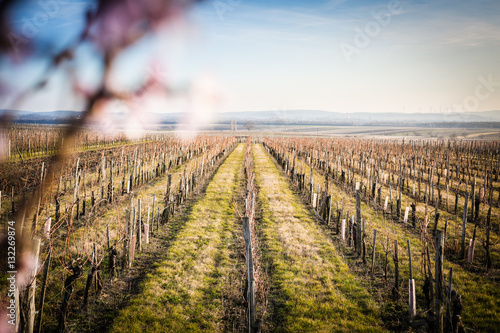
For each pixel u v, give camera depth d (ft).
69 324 21.84
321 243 38.93
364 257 33.24
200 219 46.57
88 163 75.61
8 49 1.78
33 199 2.66
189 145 129.90
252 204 41.93
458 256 34.78
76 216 41.14
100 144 129.08
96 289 25.39
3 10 1.74
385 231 42.04
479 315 23.93
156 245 36.73
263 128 543.80
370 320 23.61
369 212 51.39
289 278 29.84
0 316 3.52
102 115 2.03
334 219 48.08
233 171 95.50
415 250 36.40
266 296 25.62
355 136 352.69
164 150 102.78
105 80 1.98
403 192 66.95
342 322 23.27
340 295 26.96
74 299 23.98
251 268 20.77
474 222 46.62
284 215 50.19
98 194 53.83
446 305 21.13
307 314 24.39
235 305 25.62
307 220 47.98
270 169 100.22
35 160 68.59
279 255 34.88
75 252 29.45
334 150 124.77
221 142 146.51
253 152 160.66
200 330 22.08
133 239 31.14
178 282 28.32
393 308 25.09
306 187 67.87
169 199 47.24
